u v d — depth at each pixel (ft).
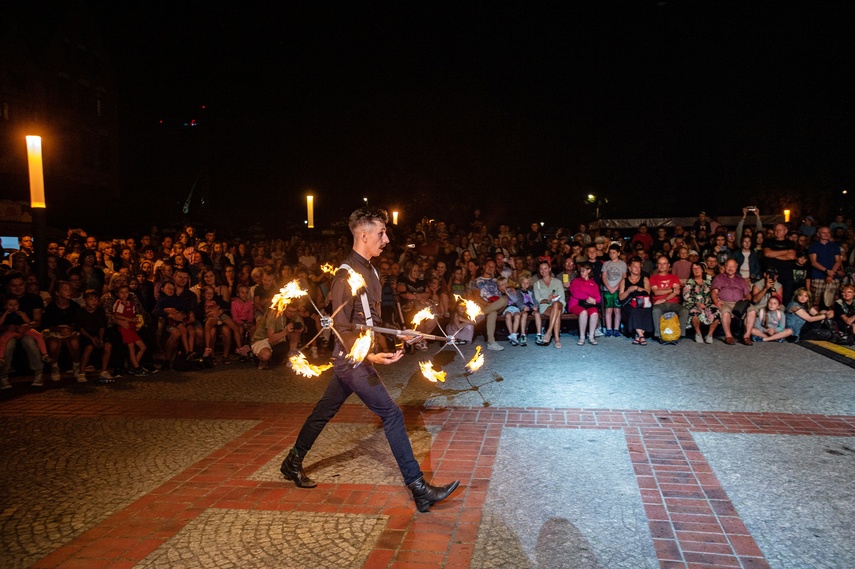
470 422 17.90
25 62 71.00
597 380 22.95
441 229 49.65
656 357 27.20
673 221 56.80
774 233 34.24
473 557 10.37
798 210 83.25
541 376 23.86
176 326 27.27
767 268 33.65
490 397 20.72
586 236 47.21
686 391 20.98
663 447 15.49
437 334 32.76
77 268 29.12
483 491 13.01
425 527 11.49
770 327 30.37
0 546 11.30
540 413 18.71
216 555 10.70
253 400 21.58
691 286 30.94
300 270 30.63
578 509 12.09
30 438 17.84
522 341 31.32
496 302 30.42
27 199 68.64
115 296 26.71
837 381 21.95
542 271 31.65
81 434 18.08
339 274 12.42
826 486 12.94
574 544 10.74
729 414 18.21
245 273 31.01
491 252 40.37
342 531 11.42
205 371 26.96
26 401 22.22
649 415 18.29
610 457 14.87
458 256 41.81
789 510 11.88
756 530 11.12
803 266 33.42
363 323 12.35
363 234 12.58
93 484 14.15
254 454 15.78
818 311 30.91
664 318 30.12
